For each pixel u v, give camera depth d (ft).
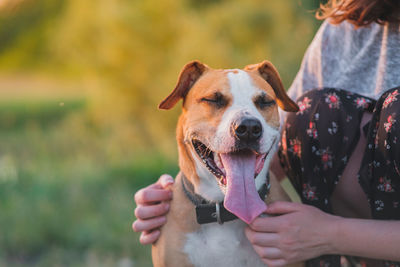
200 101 7.89
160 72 28.19
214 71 8.30
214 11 28.19
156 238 8.25
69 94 63.77
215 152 7.59
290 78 22.79
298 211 7.20
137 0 28.94
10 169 21.70
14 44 77.00
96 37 29.30
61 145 27.50
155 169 21.31
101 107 30.19
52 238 15.83
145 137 27.43
